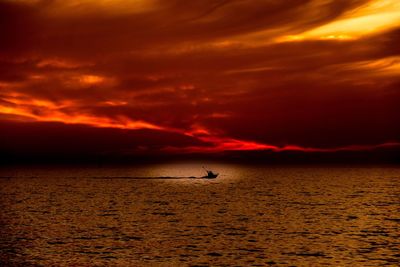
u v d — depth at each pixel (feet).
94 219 221.46
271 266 131.13
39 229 188.75
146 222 211.82
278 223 209.56
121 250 149.07
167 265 131.75
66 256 140.15
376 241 165.99
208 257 141.08
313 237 173.88
